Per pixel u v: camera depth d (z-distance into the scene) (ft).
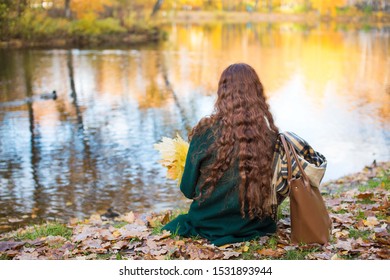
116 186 26.78
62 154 33.22
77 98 52.95
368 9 215.10
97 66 74.23
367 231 12.76
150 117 44.24
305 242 11.37
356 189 18.95
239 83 11.35
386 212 14.37
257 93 11.50
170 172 12.47
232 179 11.25
